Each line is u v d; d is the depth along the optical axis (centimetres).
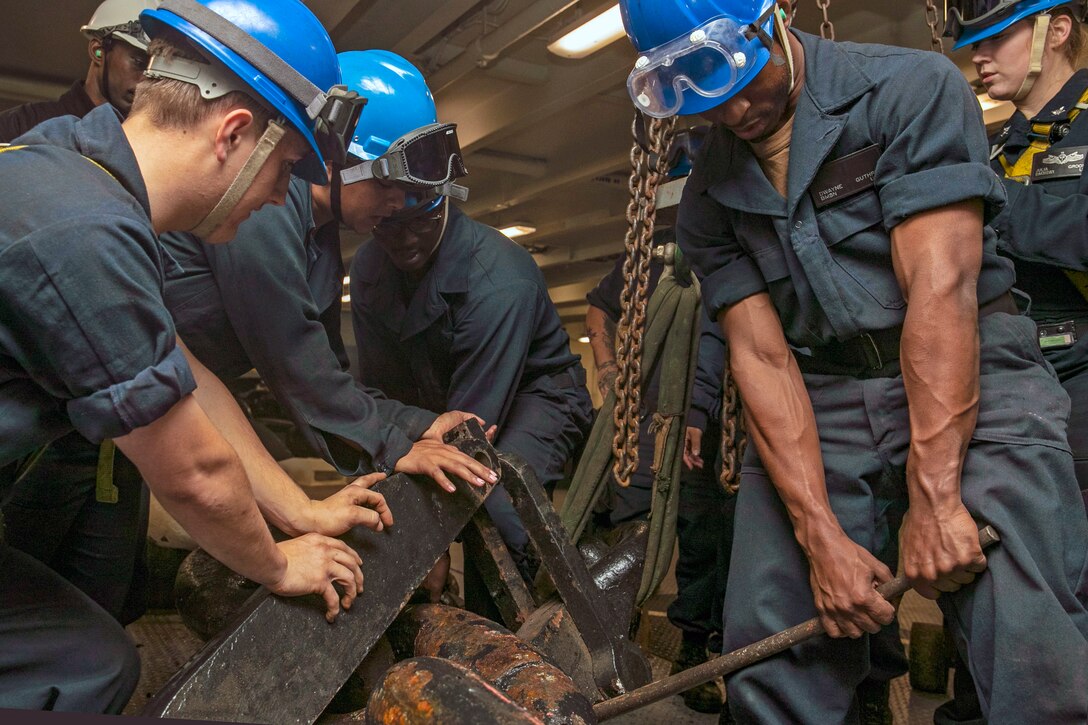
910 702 256
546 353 241
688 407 179
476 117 766
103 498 191
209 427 113
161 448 107
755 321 159
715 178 158
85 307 100
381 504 144
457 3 542
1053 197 183
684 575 280
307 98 122
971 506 134
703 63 136
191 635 294
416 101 186
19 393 107
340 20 545
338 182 177
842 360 157
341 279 189
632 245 168
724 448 175
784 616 154
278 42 124
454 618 144
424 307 224
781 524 158
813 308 151
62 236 99
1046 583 129
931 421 134
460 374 223
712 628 255
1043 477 134
